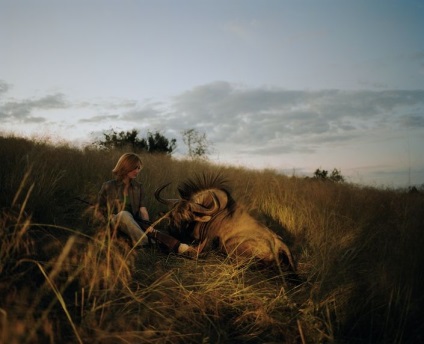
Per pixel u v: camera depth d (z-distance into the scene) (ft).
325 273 13.96
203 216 16.35
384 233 19.79
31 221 15.03
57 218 16.33
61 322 10.23
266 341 11.18
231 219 16.46
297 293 14.02
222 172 34.04
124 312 10.97
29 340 8.99
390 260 14.02
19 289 11.00
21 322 9.23
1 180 17.20
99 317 10.58
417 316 11.58
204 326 11.20
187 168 34.12
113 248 14.16
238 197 26.07
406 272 12.72
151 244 16.22
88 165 25.18
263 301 12.70
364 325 11.77
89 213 17.62
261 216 23.70
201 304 12.24
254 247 15.37
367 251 18.51
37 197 16.38
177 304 12.15
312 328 11.35
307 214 23.85
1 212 14.11
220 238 16.37
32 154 21.03
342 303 12.41
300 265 17.12
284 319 12.05
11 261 11.82
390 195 32.32
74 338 9.69
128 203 17.19
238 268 15.11
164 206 21.62
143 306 11.50
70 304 11.07
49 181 18.62
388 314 11.26
